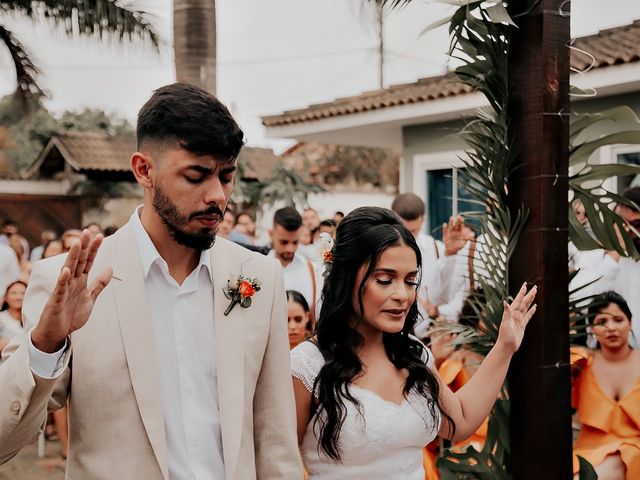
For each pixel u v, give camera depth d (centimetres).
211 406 219
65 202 1734
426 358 285
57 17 1041
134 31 1053
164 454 206
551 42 294
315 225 901
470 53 319
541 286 296
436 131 985
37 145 2584
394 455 260
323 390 260
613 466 418
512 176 305
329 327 268
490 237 313
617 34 791
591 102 809
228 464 213
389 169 2434
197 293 224
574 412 512
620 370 438
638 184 758
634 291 508
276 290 236
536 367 297
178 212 204
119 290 215
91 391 207
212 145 199
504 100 306
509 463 311
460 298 514
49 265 213
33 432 194
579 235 337
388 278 259
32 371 185
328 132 1085
